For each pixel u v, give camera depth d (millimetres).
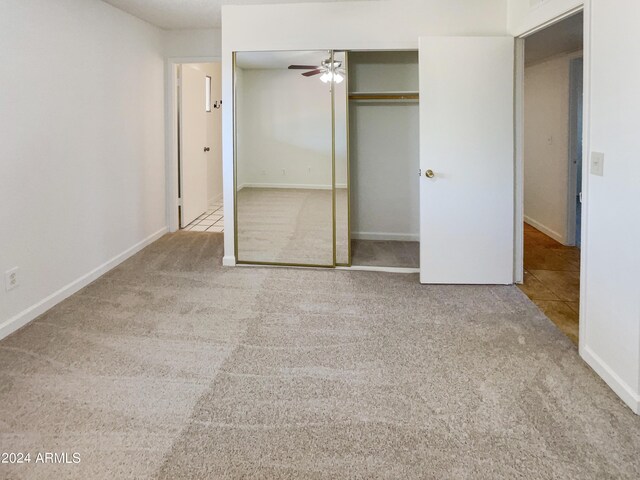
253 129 4121
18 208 2809
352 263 4238
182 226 5801
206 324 2900
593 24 2250
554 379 2225
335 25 3758
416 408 1998
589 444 1748
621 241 2043
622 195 2033
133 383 2197
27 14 2859
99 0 3793
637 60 1901
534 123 5719
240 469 1629
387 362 2408
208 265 4223
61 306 3189
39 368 2328
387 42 3727
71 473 1603
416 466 1644
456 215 3627
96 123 3779
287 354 2502
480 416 1938
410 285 3664
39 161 3012
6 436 1797
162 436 1807
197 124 6250
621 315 2045
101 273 3900
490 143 3559
